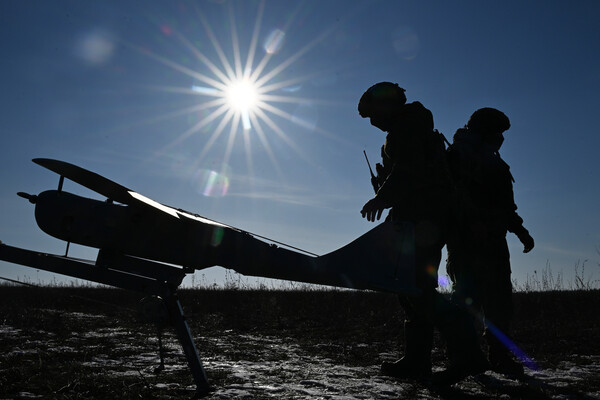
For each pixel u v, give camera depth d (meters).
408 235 3.52
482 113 5.02
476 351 3.67
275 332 7.32
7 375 3.81
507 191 4.84
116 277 3.47
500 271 4.70
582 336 6.52
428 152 3.97
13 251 3.57
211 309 9.72
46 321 7.11
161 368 3.35
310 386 3.87
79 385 3.59
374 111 4.09
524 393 3.81
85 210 3.73
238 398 3.40
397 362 4.40
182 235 3.63
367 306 9.66
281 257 3.58
